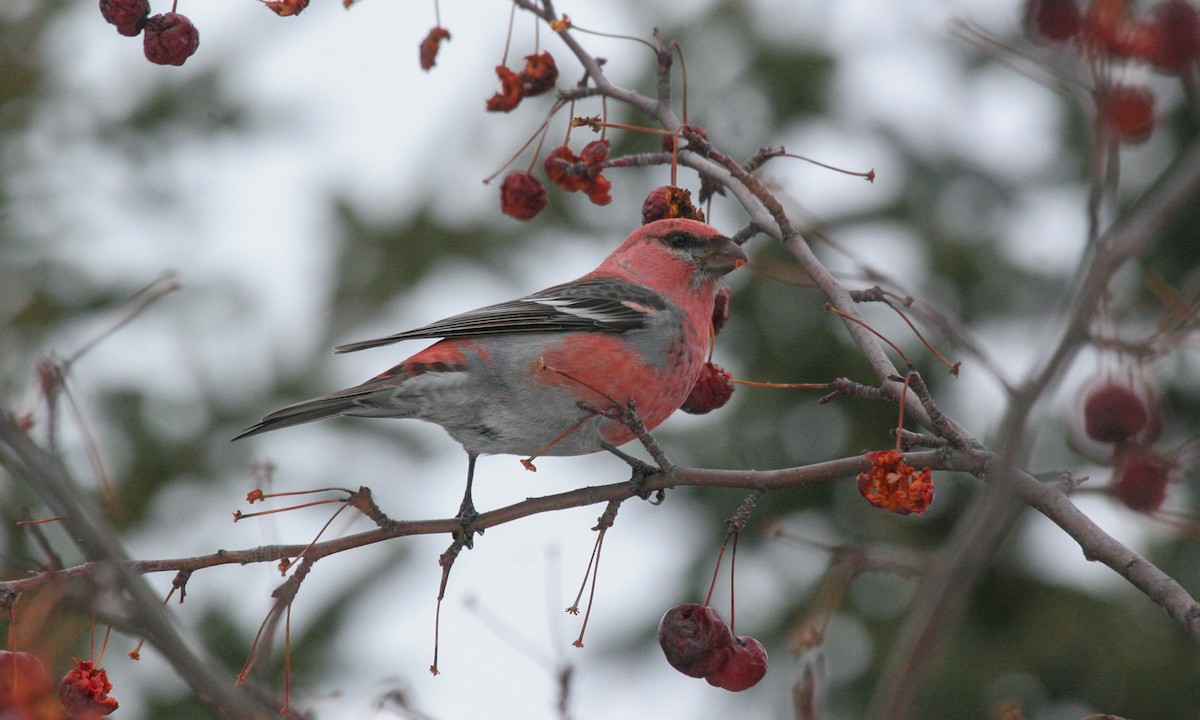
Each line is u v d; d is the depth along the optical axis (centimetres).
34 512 902
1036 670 1124
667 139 788
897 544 1148
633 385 819
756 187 721
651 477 693
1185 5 506
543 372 812
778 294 1207
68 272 1240
